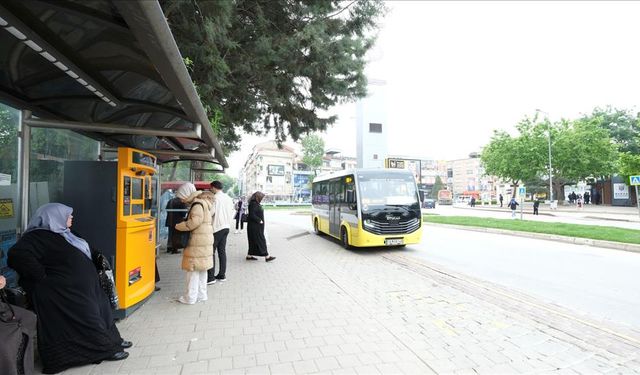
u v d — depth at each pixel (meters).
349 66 9.45
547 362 3.79
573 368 3.67
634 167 24.67
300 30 8.30
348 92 10.20
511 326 4.82
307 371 3.50
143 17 2.26
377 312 5.34
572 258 10.47
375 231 10.99
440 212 40.53
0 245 4.59
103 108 5.16
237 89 8.82
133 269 5.17
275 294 6.29
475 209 49.28
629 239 12.89
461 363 3.72
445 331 4.60
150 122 6.23
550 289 6.93
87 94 4.48
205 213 5.66
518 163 44.22
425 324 4.84
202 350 3.96
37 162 5.79
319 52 8.48
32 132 5.65
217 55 6.55
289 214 39.78
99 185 4.91
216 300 5.90
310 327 4.69
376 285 7.00
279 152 94.25
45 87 4.31
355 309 5.46
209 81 6.82
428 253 11.30
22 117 4.77
